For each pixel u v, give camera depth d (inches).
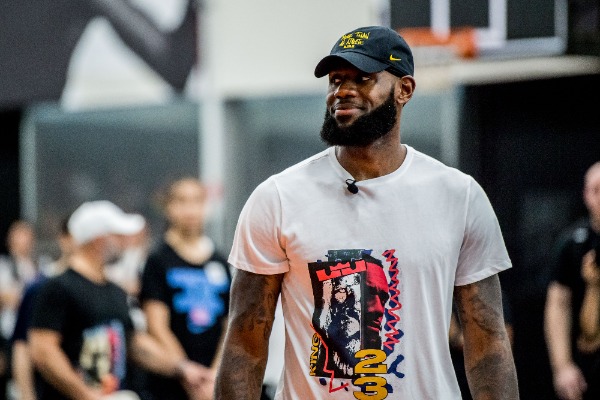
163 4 430.9
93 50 444.5
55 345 296.0
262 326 155.5
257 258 153.9
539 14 348.5
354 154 153.6
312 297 151.6
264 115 430.6
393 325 149.9
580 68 366.3
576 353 313.7
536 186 388.8
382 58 150.9
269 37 420.8
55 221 486.3
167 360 305.6
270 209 153.6
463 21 358.0
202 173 444.5
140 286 317.7
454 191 154.2
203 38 428.1
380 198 152.2
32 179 491.5
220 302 319.9
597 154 377.7
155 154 456.8
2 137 497.4
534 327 391.9
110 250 304.5
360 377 149.0
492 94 388.5
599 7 344.5
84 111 472.7
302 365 151.3
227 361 155.3
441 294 151.8
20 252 465.4
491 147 390.9
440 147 395.5
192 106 445.1
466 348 157.1
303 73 413.4
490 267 155.7
